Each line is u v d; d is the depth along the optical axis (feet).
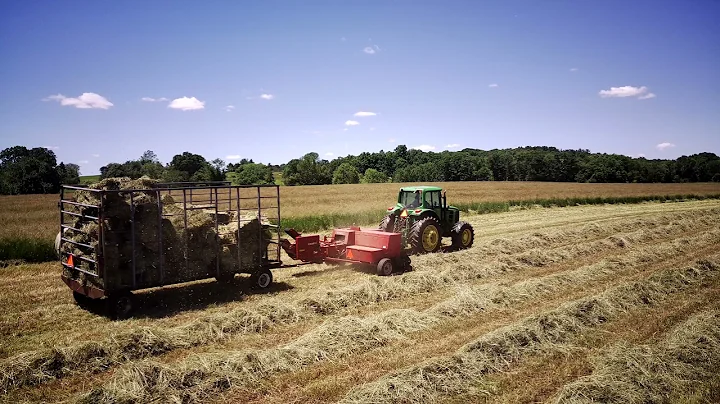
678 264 36.88
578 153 370.73
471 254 40.63
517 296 27.91
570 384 16.57
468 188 175.52
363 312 25.77
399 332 22.17
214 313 24.84
